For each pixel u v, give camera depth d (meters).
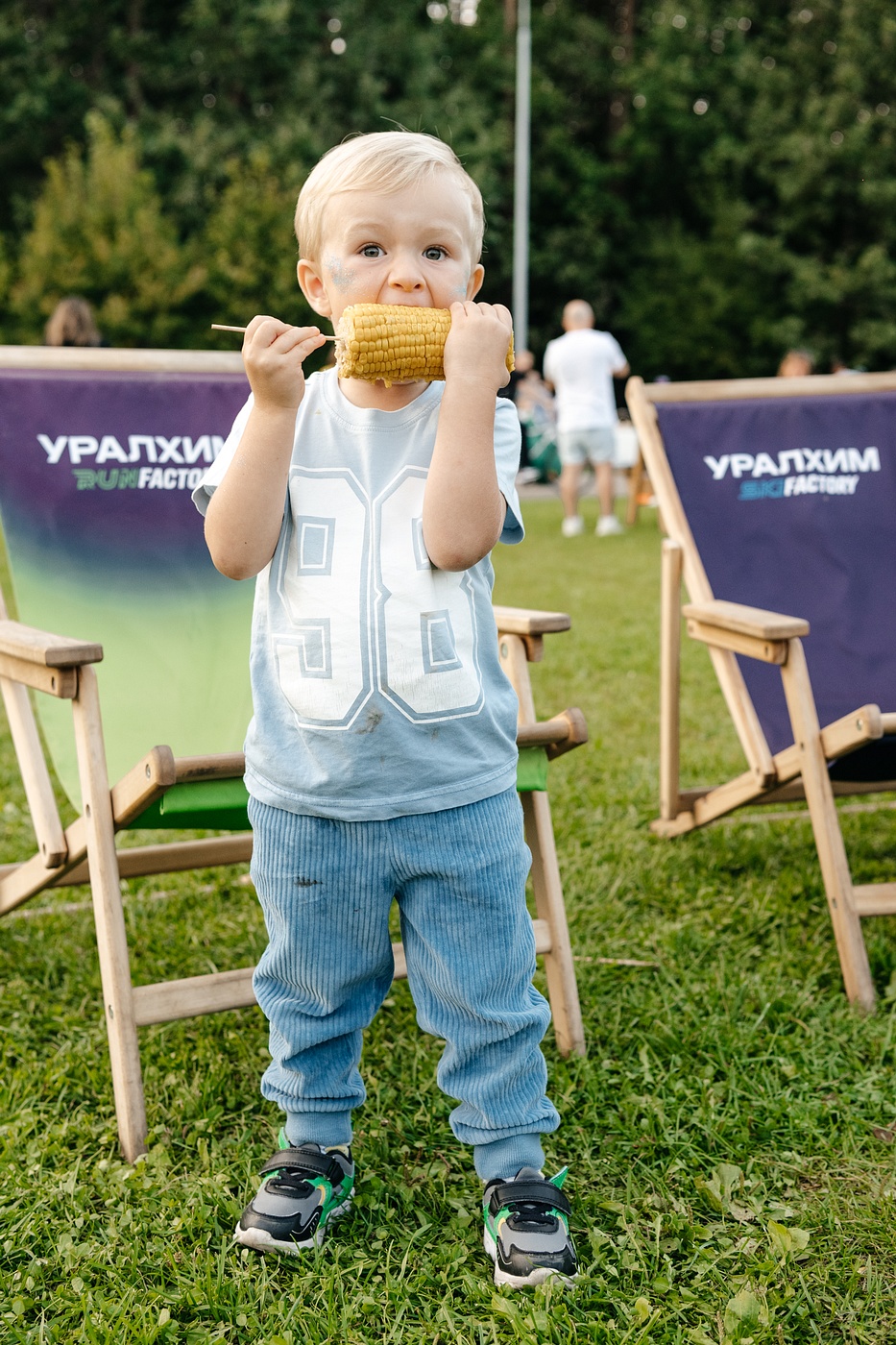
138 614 2.91
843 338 27.41
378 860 1.75
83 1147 2.16
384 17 27.30
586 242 27.92
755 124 27.22
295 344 1.64
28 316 20.91
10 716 2.48
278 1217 1.88
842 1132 2.20
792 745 3.08
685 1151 2.13
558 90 28.22
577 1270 1.83
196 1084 2.32
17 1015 2.59
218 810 2.17
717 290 26.67
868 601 3.28
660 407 3.34
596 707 4.99
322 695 1.71
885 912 2.68
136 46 26.02
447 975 1.80
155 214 21.61
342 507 1.75
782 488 3.33
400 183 1.73
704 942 2.89
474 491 1.65
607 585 7.83
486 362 1.66
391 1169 2.09
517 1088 1.86
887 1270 1.84
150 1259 1.86
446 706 1.72
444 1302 1.76
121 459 2.97
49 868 2.43
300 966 1.84
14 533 2.85
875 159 26.45
